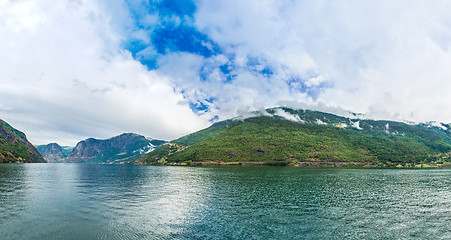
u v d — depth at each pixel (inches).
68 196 2763.3
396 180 4751.5
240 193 3051.2
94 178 5137.8
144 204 2395.4
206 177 5319.9
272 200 2598.4
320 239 1470.2
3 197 2640.3
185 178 5108.3
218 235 1528.1
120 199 2637.8
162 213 2046.0
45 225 1695.4
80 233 1545.3
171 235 1523.1
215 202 2497.5
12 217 1875.0
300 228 1669.5
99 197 2741.1
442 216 1985.7
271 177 5246.1
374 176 5693.9
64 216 1921.8
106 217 1907.0
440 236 1539.1
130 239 1457.9
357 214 2032.5
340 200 2600.9
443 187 3703.3
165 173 6756.9
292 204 2404.0
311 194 2970.0
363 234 1563.7
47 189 3262.8
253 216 1959.9
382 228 1683.1
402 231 1626.5
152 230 1615.4
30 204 2316.7
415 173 7017.7
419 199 2687.0
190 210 2154.3
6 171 6220.5
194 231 1600.6
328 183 4106.8
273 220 1850.4
